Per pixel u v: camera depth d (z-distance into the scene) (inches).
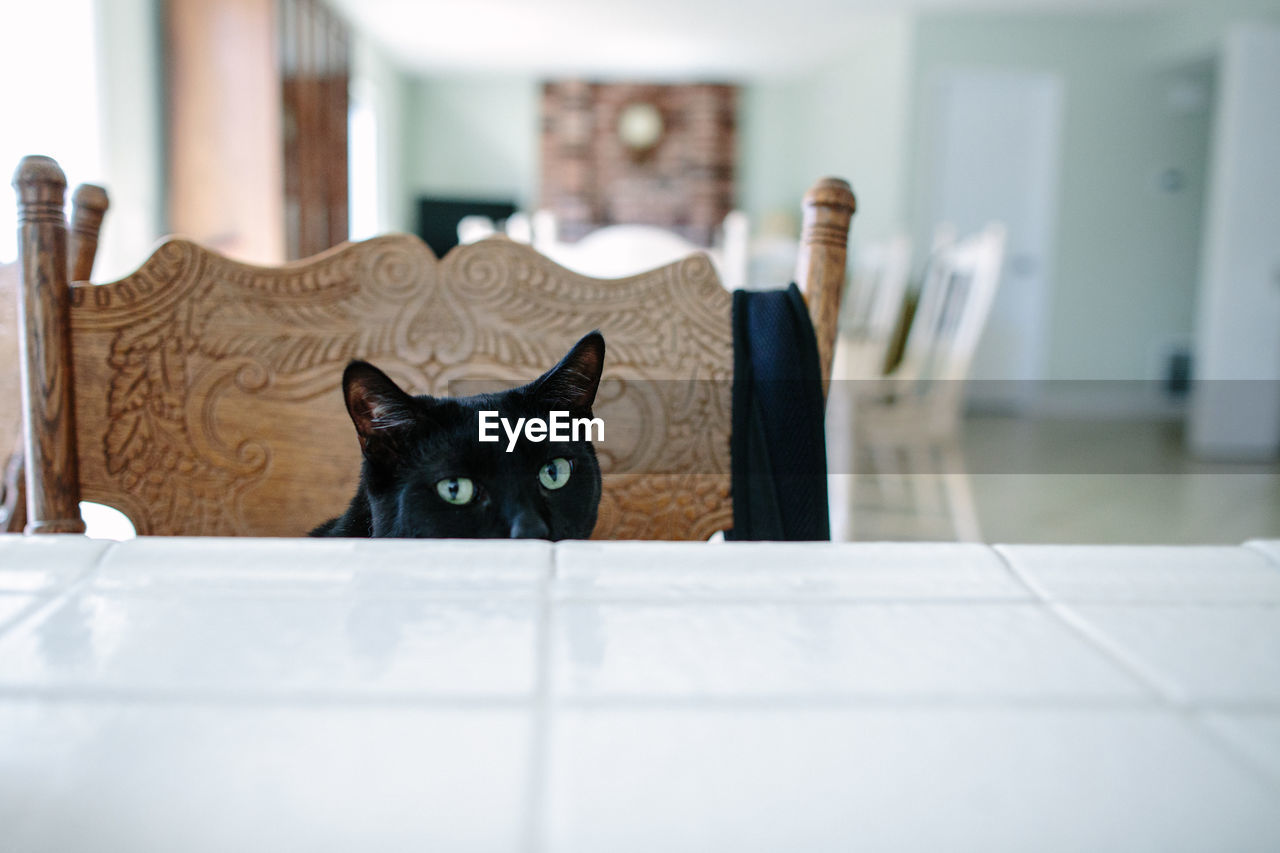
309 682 14.0
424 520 25.5
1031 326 268.8
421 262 37.4
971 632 16.3
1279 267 198.1
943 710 13.6
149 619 16.1
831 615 16.7
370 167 314.3
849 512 119.5
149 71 163.6
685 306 38.2
